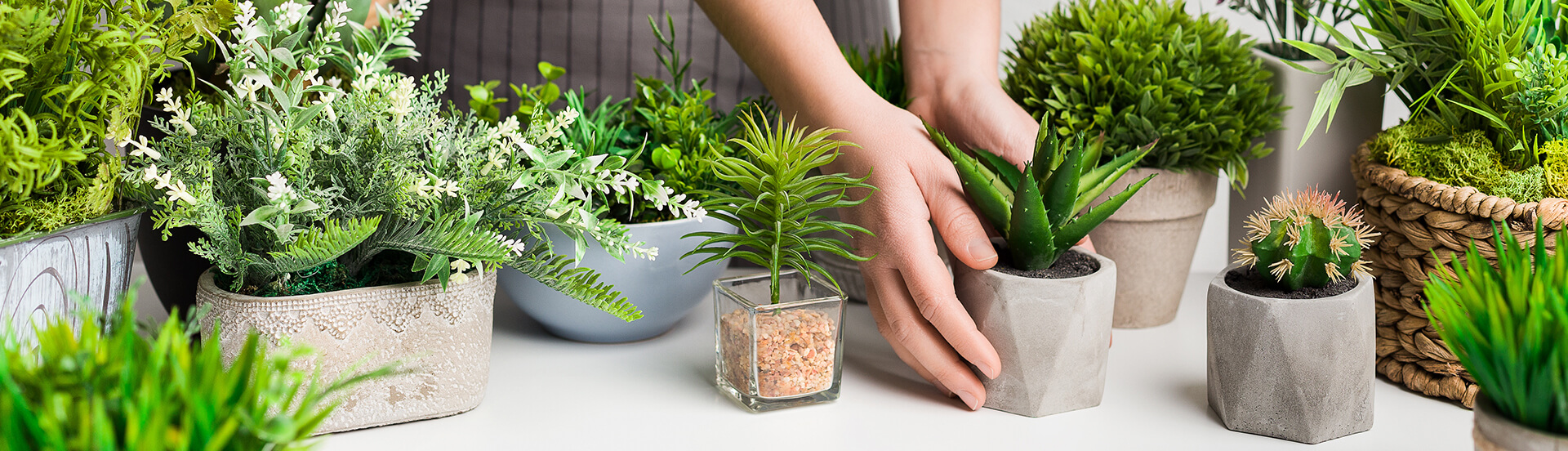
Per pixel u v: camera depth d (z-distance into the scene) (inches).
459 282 36.0
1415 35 38.5
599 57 55.4
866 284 39.0
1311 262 35.3
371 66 35.8
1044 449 36.0
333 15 35.4
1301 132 42.4
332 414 35.7
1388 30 40.2
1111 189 41.5
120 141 32.7
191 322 28.5
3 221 32.4
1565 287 29.5
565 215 35.4
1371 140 40.1
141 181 33.9
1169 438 36.5
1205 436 36.6
